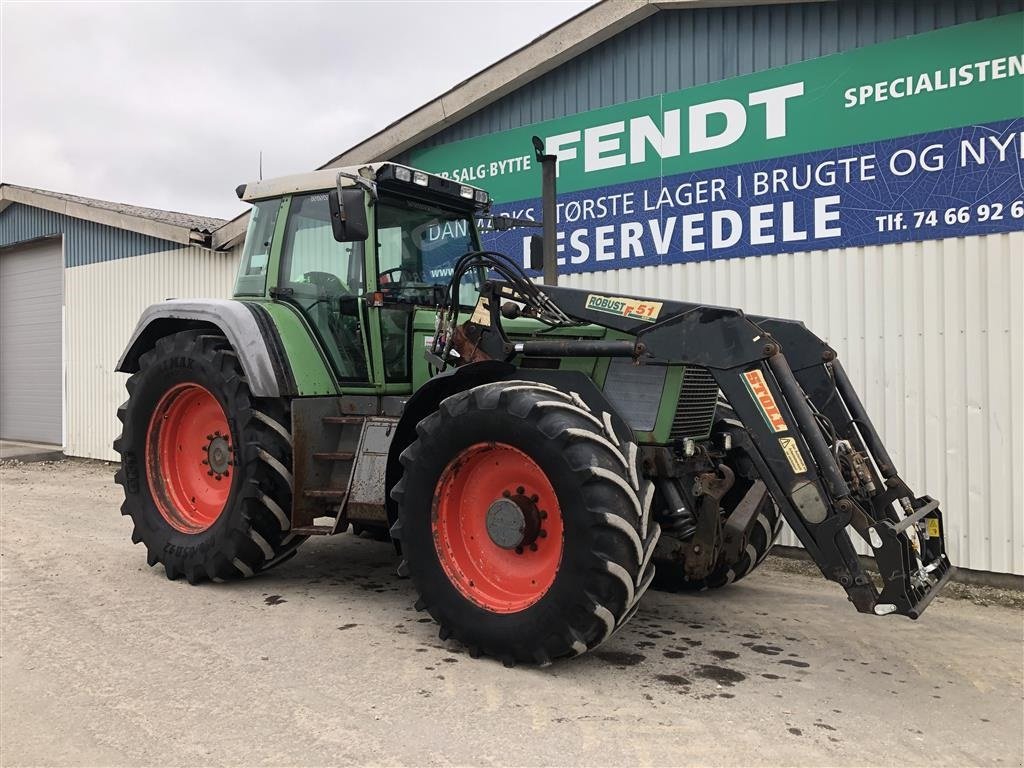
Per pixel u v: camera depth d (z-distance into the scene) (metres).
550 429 3.27
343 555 5.57
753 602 4.53
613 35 6.40
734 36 5.80
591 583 3.16
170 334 5.35
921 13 5.02
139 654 3.55
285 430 4.49
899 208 5.12
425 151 7.73
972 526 4.89
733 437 4.14
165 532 4.84
